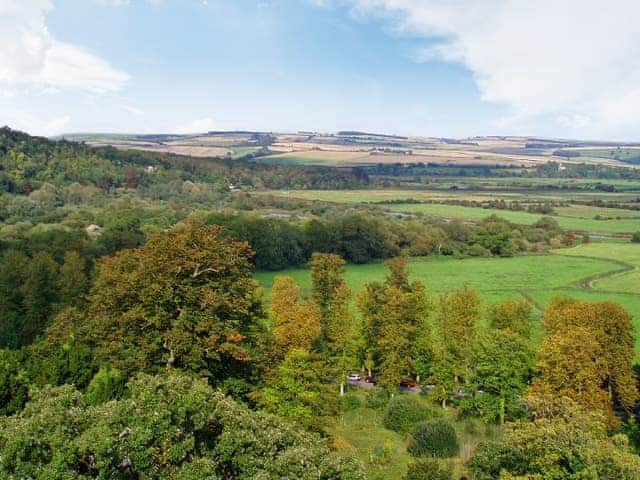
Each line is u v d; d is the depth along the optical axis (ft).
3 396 125.90
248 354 137.49
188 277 137.59
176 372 124.98
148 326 133.08
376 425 185.26
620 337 183.73
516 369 181.78
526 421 129.80
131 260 147.43
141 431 76.64
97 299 141.79
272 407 137.28
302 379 141.08
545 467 99.55
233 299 139.95
